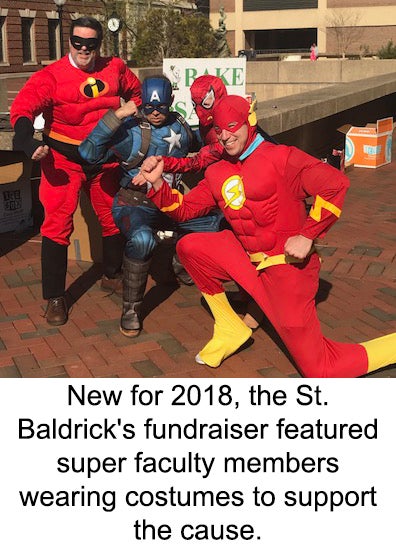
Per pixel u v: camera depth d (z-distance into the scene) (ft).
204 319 16.66
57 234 16.10
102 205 17.40
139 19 88.84
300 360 13.02
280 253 12.64
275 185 12.25
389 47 106.01
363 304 17.47
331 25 154.40
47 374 14.01
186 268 14.17
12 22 109.50
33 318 16.78
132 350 15.06
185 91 23.35
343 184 11.76
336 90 38.68
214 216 16.51
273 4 160.56
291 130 31.94
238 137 12.16
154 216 15.51
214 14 167.12
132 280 15.30
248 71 69.97
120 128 14.76
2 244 22.43
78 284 18.98
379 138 35.27
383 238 22.98
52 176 15.99
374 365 13.33
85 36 15.05
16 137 14.07
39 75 15.08
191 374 14.05
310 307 12.82
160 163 12.78
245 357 14.82
